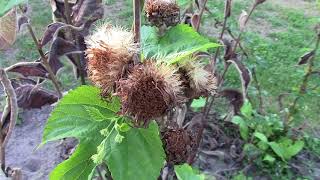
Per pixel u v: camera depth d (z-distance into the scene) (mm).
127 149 167
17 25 219
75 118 172
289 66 699
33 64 284
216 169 495
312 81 641
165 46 180
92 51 157
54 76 293
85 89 173
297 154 526
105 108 174
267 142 501
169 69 152
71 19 300
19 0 156
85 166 172
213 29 761
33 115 568
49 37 280
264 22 862
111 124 170
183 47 177
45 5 878
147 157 168
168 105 149
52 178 172
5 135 252
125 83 147
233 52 410
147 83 147
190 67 170
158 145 170
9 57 697
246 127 521
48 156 496
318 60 667
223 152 515
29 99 293
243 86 409
